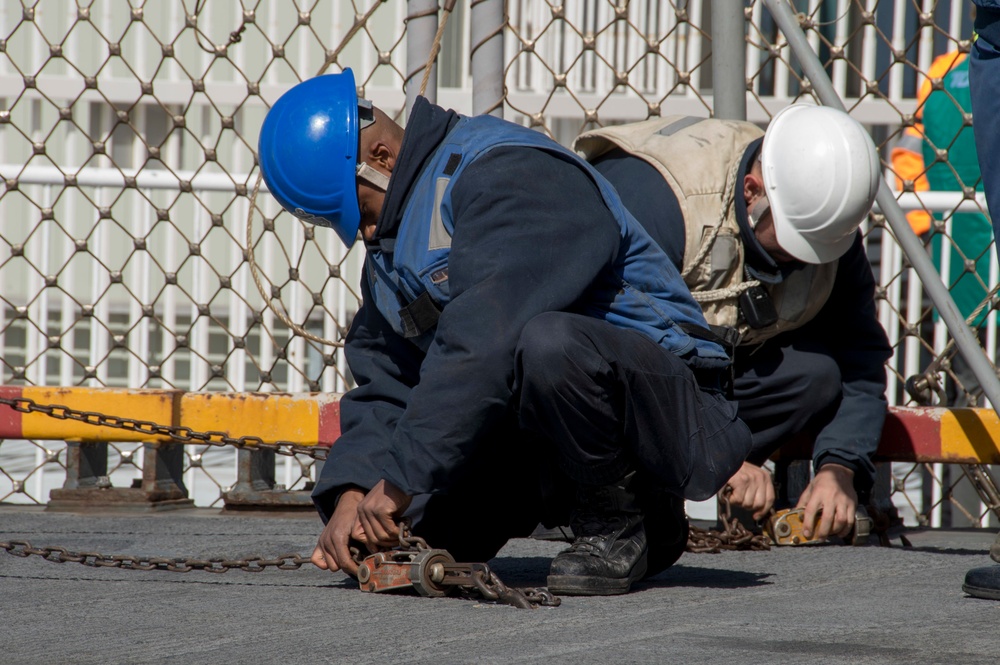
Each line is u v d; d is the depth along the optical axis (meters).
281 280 28.17
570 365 8.12
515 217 8.32
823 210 10.29
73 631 7.30
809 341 11.91
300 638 7.07
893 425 13.02
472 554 9.81
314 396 14.31
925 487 21.98
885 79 30.80
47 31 30.55
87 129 29.06
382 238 9.17
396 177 9.02
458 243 8.37
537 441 9.20
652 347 8.54
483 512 9.73
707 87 32.47
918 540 13.18
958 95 20.98
